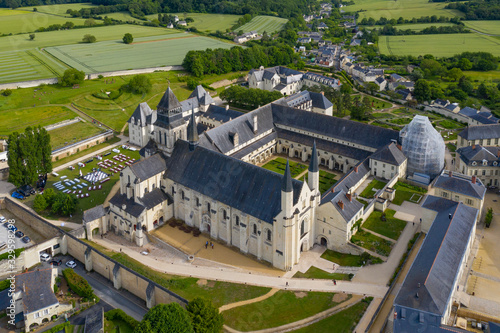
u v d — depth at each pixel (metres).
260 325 150.25
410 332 133.38
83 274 184.25
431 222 192.00
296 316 153.62
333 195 195.75
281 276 175.88
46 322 157.50
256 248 187.38
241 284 171.12
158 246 198.62
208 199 198.25
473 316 150.75
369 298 159.00
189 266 183.38
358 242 190.00
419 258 157.88
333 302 158.75
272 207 178.88
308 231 189.75
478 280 168.88
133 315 160.50
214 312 143.62
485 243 191.38
